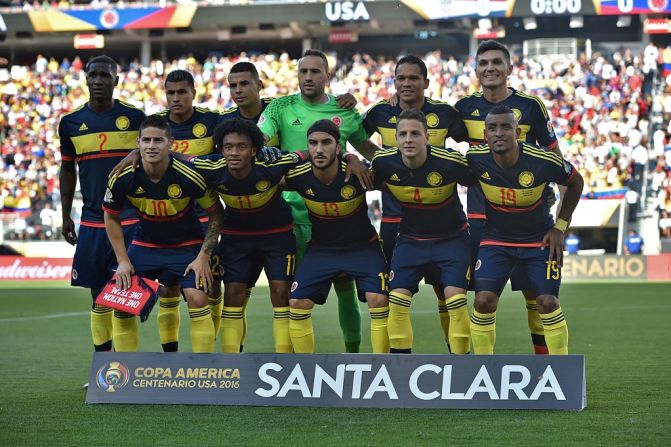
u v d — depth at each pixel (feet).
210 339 21.06
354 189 21.34
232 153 20.62
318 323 40.70
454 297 21.49
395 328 21.38
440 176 21.24
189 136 24.41
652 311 44.98
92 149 24.16
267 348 32.24
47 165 91.66
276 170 21.30
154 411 18.72
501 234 21.47
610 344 31.65
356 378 18.99
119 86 99.66
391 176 21.50
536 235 21.33
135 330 22.67
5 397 20.85
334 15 98.27
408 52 109.50
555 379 18.53
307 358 19.20
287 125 24.82
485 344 21.06
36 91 99.71
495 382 18.62
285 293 22.48
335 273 21.84
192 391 19.45
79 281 24.43
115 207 21.54
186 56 113.60
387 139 24.90
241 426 17.15
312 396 19.02
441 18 95.96
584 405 18.56
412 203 21.70
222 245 22.62
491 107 24.47
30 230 85.97
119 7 102.27
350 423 17.33
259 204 21.76
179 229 21.63
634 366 25.79
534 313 24.06
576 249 78.48
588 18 102.42
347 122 25.03
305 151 22.02
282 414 18.25
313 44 107.86
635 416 17.89
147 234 21.79
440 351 30.73
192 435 16.43
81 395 21.11
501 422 17.29
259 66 100.22
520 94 24.56
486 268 21.18
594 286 64.18
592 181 82.69
